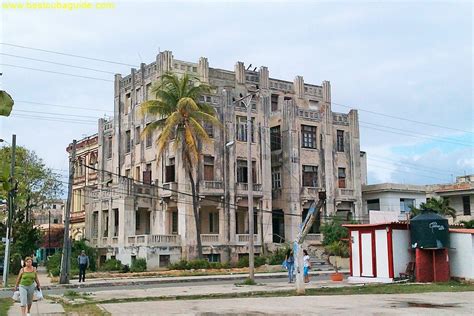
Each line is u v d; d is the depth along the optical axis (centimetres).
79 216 6125
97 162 5916
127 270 4175
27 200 5206
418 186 5819
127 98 5381
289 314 1551
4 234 4372
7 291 2891
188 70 4912
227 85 5116
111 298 2156
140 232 4953
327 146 5381
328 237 4862
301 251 2286
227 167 4725
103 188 5184
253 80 5275
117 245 4675
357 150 5622
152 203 4788
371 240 2906
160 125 4328
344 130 5591
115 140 5412
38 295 1531
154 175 4816
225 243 4631
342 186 5488
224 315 1553
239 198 4762
